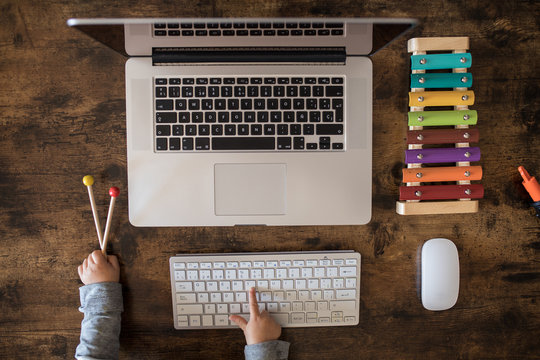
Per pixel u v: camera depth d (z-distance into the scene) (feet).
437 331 2.86
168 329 2.83
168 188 2.64
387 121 2.79
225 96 2.60
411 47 2.67
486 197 2.84
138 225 2.66
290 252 2.76
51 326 2.81
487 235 2.84
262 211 2.66
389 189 2.81
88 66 2.73
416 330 2.86
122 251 2.80
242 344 2.83
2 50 2.71
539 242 2.85
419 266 2.84
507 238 2.85
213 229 2.81
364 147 2.64
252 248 2.81
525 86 2.80
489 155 2.82
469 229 2.84
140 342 2.83
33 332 2.82
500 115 2.81
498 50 2.78
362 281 2.84
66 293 2.81
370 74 2.61
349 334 2.85
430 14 2.75
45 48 2.71
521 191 2.83
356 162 2.65
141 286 2.81
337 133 2.64
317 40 2.57
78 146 2.76
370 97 2.63
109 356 2.57
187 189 2.64
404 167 2.81
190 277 2.72
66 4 2.70
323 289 2.74
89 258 2.72
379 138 2.79
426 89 2.77
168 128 2.61
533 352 2.87
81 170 2.77
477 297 2.86
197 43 2.55
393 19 2.08
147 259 2.81
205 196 2.65
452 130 2.65
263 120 2.61
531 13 2.77
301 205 2.67
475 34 2.76
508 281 2.86
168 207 2.65
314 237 2.82
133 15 2.70
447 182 2.85
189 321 2.75
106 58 2.73
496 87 2.79
